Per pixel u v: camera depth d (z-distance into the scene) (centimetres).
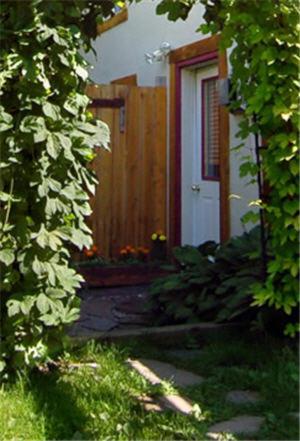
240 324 403
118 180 654
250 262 420
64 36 281
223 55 540
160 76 680
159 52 676
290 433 250
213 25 345
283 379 304
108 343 372
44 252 287
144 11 716
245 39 318
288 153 310
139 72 733
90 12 310
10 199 279
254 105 317
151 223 670
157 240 662
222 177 564
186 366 341
